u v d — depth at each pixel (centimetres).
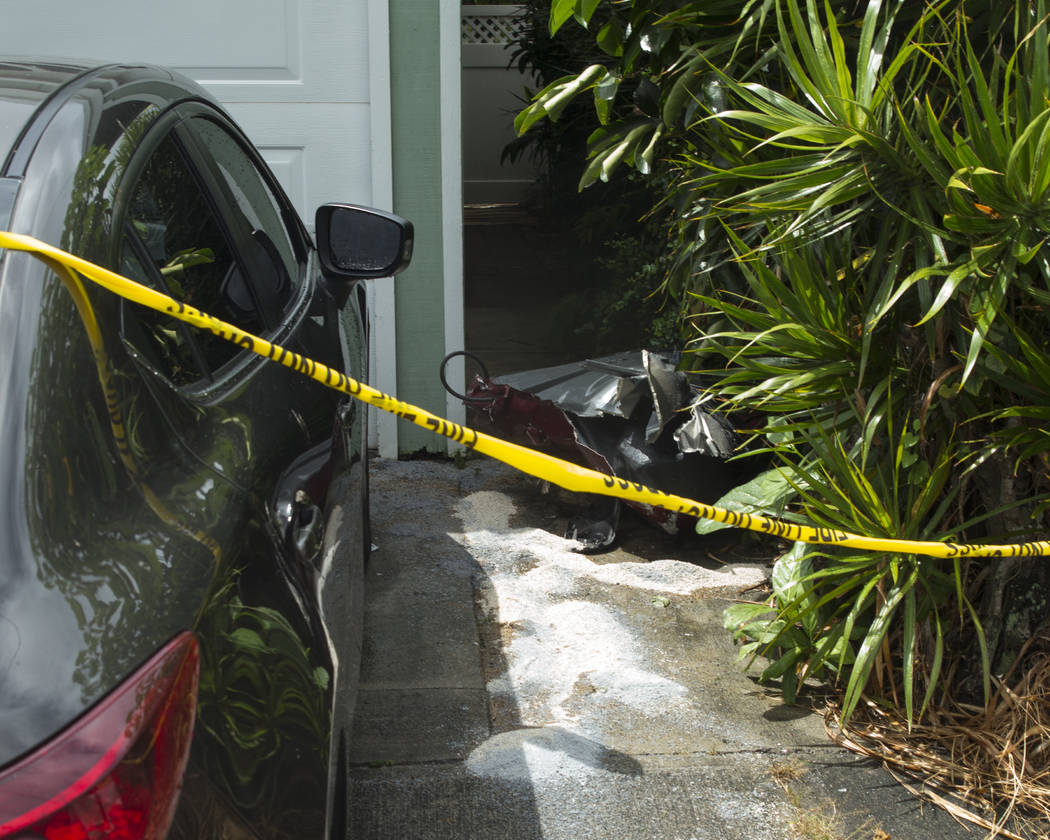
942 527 293
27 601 110
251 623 142
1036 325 274
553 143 832
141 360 154
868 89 259
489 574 385
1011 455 274
